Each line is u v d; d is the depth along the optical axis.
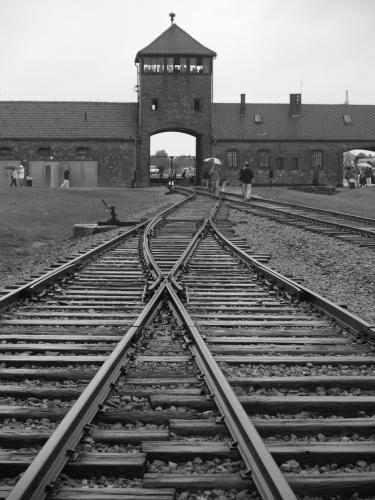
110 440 4.79
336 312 8.62
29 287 10.01
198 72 75.31
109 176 73.88
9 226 22.62
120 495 3.96
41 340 7.73
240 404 5.12
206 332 8.13
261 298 10.38
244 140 76.75
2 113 75.00
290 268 14.35
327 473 4.32
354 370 6.73
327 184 78.69
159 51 74.38
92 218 27.86
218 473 4.30
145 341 7.53
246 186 36.56
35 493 3.82
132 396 5.77
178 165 131.25
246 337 7.95
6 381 6.38
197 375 6.26
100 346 7.45
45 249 19.64
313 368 6.79
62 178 71.81
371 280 12.65
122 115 76.56
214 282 11.79
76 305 9.83
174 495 3.98
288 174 78.06
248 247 16.98
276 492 3.75
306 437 4.97
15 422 5.25
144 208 34.91
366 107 81.75
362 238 18.70
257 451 4.22
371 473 4.25
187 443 4.70
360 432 5.01
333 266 14.55
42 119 74.81
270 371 6.66
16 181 58.31
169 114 75.19
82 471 4.28
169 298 9.66
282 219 24.81
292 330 8.26
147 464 4.41
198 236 18.53
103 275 12.49
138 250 15.98
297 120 79.38
